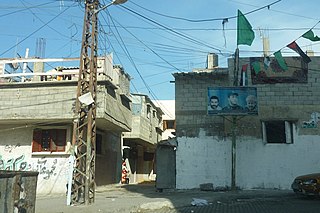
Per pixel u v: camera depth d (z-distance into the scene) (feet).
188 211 40.06
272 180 61.87
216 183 62.64
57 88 66.28
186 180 63.62
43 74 67.05
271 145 62.80
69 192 43.16
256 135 63.16
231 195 53.98
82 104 45.42
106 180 81.76
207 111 60.80
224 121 64.18
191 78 66.54
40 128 70.18
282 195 54.24
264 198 51.67
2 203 21.91
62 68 72.13
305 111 63.31
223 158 63.26
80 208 40.29
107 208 40.22
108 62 70.03
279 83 64.39
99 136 79.05
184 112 65.67
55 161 68.80
